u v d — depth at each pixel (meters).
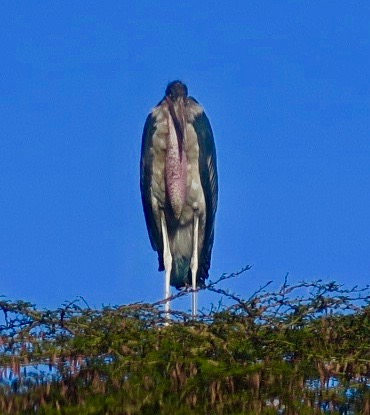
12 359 14.34
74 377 14.23
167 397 14.07
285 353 14.73
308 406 14.05
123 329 14.82
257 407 13.84
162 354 14.59
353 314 14.88
